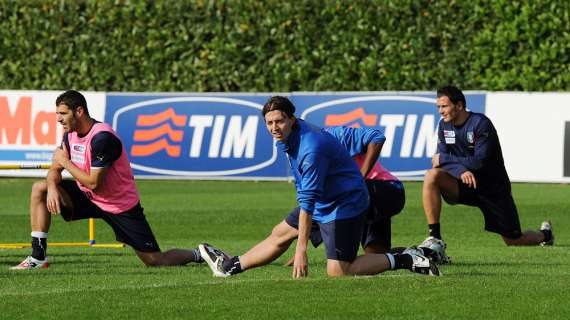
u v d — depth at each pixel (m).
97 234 54.09
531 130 70.69
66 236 53.28
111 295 30.33
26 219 60.09
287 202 67.88
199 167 76.75
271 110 30.42
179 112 77.19
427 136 72.38
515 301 29.06
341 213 32.25
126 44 87.88
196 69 86.75
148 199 71.12
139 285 32.66
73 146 37.59
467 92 72.19
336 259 32.50
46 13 89.25
